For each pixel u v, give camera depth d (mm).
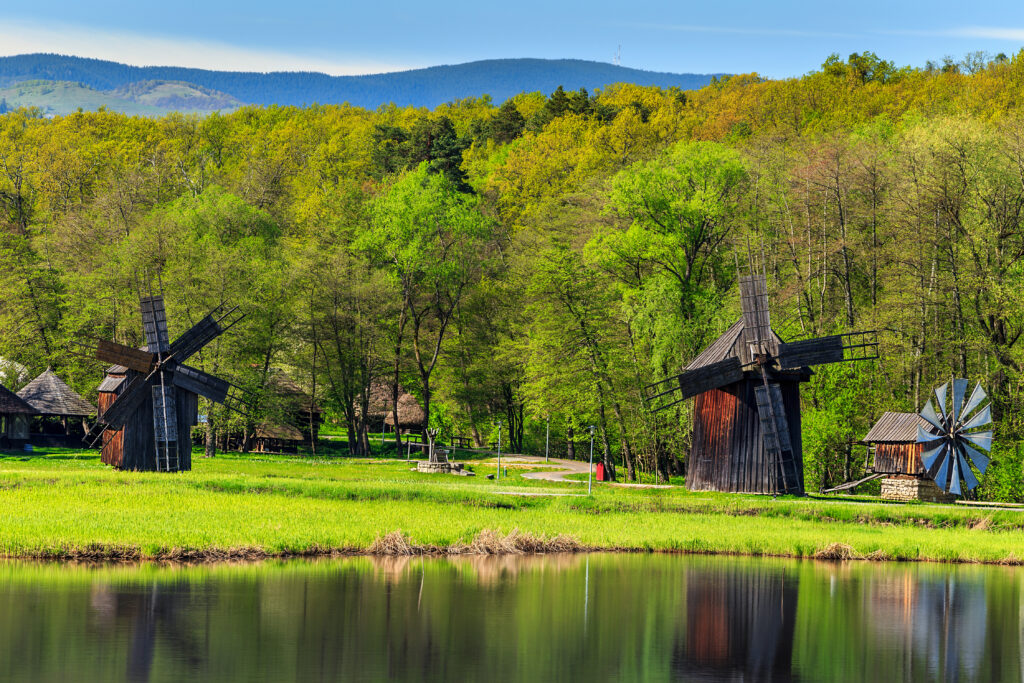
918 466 113250
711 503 94188
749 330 104375
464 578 63969
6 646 45562
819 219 150125
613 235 148375
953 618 57875
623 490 106438
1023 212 133750
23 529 67625
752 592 62938
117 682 41188
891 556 77125
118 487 88688
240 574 62094
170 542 66688
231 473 114500
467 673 44719
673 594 61469
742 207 160125
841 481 145375
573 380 143625
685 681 44625
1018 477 122875
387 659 46188
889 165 143125
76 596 54781
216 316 152625
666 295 140250
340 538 71000
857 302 155125
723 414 105000
